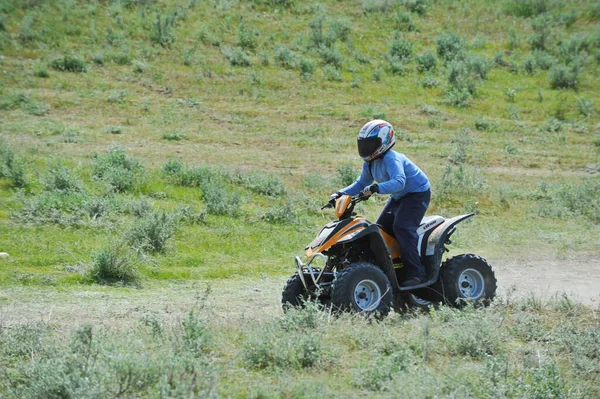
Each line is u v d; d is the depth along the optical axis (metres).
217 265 46.09
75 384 19.38
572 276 46.03
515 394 21.45
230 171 65.94
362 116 90.56
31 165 62.53
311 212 58.75
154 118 83.88
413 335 26.88
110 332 26.97
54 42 98.94
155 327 26.59
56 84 89.19
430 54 106.88
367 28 116.38
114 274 41.41
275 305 36.97
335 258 31.16
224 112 88.19
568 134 92.69
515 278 45.25
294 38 110.31
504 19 125.00
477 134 89.81
